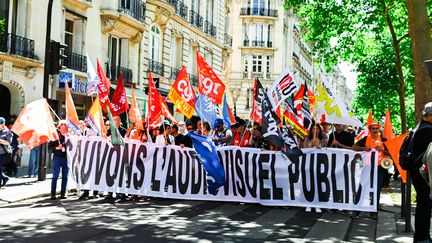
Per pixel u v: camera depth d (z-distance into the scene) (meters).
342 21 18.53
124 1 22.33
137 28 23.33
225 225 7.79
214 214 8.88
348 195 9.37
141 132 11.09
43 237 6.59
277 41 51.62
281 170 9.90
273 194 9.91
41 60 18.19
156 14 25.36
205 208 9.62
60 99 19.59
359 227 8.01
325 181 9.55
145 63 24.78
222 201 10.55
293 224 8.07
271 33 51.75
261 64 51.50
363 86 24.69
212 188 9.84
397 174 17.83
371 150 9.30
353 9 18.33
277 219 8.53
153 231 7.13
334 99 9.74
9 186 11.98
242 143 11.31
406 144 6.45
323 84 9.85
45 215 8.41
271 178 9.95
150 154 10.63
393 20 18.81
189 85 10.88
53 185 10.43
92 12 20.95
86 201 10.32
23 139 9.52
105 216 8.38
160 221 8.00
